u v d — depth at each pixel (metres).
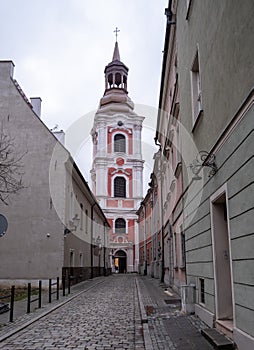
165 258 25.77
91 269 33.62
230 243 6.83
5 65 23.97
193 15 10.45
